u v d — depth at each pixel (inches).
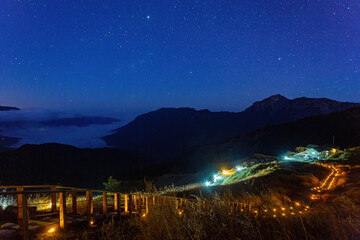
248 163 1910.7
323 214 171.5
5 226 183.2
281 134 5147.6
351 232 128.9
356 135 4202.8
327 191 732.7
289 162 1386.6
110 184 1080.2
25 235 160.4
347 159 1685.5
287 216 139.3
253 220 130.6
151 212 142.7
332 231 129.7
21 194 166.4
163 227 131.6
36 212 270.5
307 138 4687.5
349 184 723.4
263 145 4768.7
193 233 123.6
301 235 122.9
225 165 2247.8
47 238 176.6
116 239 172.1
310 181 972.6
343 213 190.5
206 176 1987.0
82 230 215.3
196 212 133.3
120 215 285.9
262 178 982.4
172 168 3634.4
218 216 131.2
